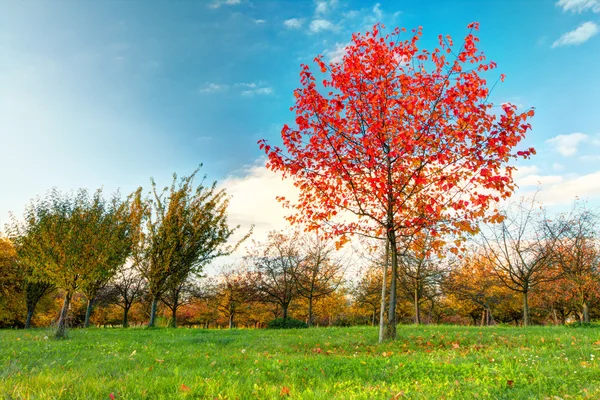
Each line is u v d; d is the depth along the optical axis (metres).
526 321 26.52
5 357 8.66
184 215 28.25
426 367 7.09
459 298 37.34
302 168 13.02
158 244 27.58
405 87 12.50
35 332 19.56
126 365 7.87
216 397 5.14
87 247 17.17
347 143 13.00
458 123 11.70
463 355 8.82
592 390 5.21
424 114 12.56
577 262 28.64
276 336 16.34
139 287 40.88
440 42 12.57
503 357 7.79
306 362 8.12
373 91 12.55
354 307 48.22
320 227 13.76
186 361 8.68
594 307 40.41
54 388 5.22
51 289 39.19
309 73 12.45
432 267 29.70
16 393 4.84
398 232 14.70
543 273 31.08
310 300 34.12
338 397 5.21
